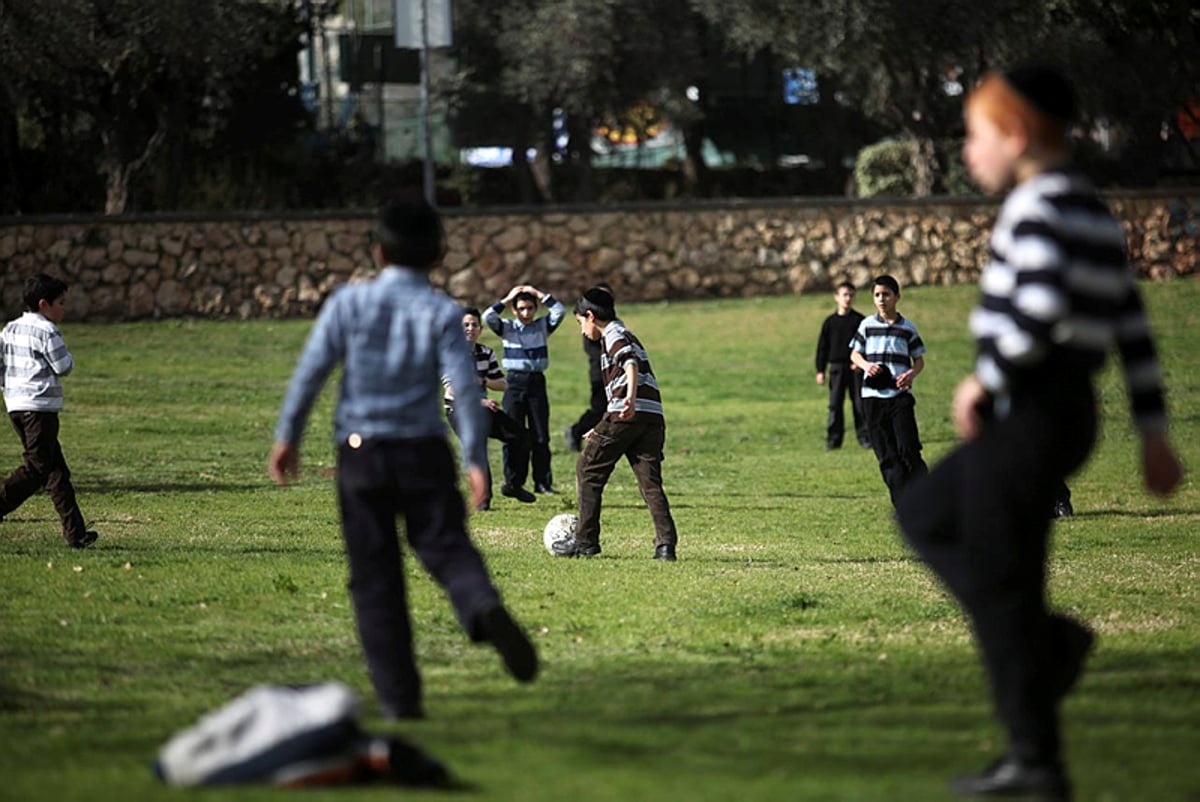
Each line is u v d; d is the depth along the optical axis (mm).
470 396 15398
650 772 13266
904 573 28938
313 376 15148
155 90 93688
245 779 12469
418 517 15297
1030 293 12070
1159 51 94625
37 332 30656
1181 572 29656
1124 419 61906
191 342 80062
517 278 90250
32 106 95250
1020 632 12500
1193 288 92062
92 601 24688
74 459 49094
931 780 13109
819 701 17219
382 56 113812
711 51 112375
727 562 30547
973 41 89125
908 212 94250
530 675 14859
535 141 111562
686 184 117188
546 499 43219
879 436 36719
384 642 15500
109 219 86750
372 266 89625
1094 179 105375
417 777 12578
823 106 117688
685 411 63844
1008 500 12445
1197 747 14555
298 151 110625
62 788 12625
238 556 29938
